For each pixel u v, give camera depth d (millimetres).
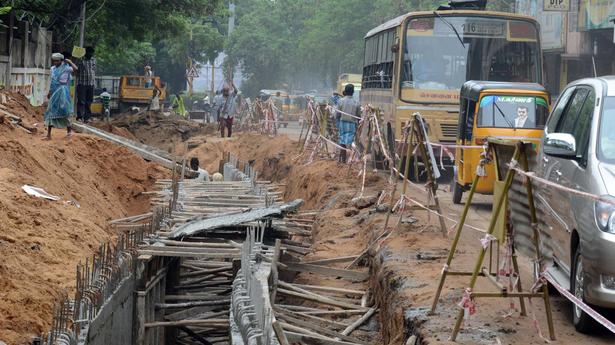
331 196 30297
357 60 97812
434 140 35000
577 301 12531
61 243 18203
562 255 14289
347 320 18406
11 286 14992
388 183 30094
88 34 62750
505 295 12695
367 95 43938
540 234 12586
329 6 102875
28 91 45062
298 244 22469
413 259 18641
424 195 29484
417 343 13289
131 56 91125
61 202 21609
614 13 48406
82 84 44688
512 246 13398
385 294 17484
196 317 21109
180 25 62125
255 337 13445
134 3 58094
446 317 13930
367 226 23766
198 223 22422
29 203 19656
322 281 21188
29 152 24828
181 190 29062
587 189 13125
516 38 35000
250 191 28938
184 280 23109
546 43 58188
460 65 35031
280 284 19719
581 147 14203
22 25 43500
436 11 35250
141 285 18703
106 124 49125
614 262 12398
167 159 36125
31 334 13891
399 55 35062
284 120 77562
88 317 14711
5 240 16859
